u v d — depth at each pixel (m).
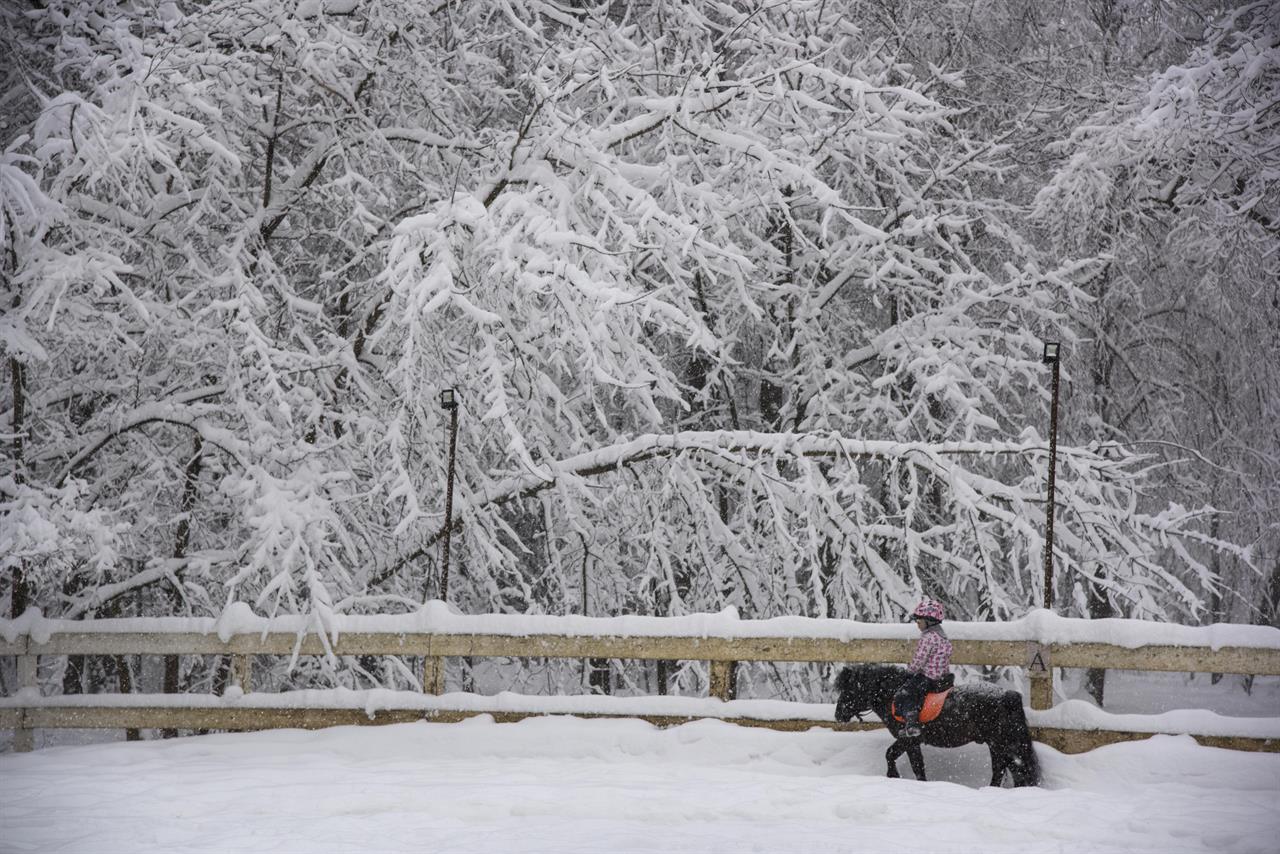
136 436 17.73
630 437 22.73
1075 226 21.98
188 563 17.42
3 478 15.02
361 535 18.50
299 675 18.91
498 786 10.12
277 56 17.59
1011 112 24.55
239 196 19.09
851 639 12.40
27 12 17.11
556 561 20.27
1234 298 22.94
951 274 21.75
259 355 16.75
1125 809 8.86
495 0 19.50
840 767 11.77
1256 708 28.36
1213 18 23.22
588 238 15.62
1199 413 25.14
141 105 15.51
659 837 7.90
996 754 10.97
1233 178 21.61
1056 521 19.11
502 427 18.36
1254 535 24.67
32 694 13.88
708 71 17.53
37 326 15.37
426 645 13.42
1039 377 22.34
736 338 22.62
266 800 9.42
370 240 19.47
